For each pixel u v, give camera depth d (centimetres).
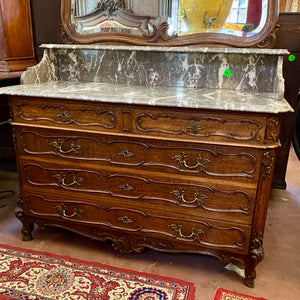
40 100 148
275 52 152
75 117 145
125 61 179
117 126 140
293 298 139
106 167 149
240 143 126
